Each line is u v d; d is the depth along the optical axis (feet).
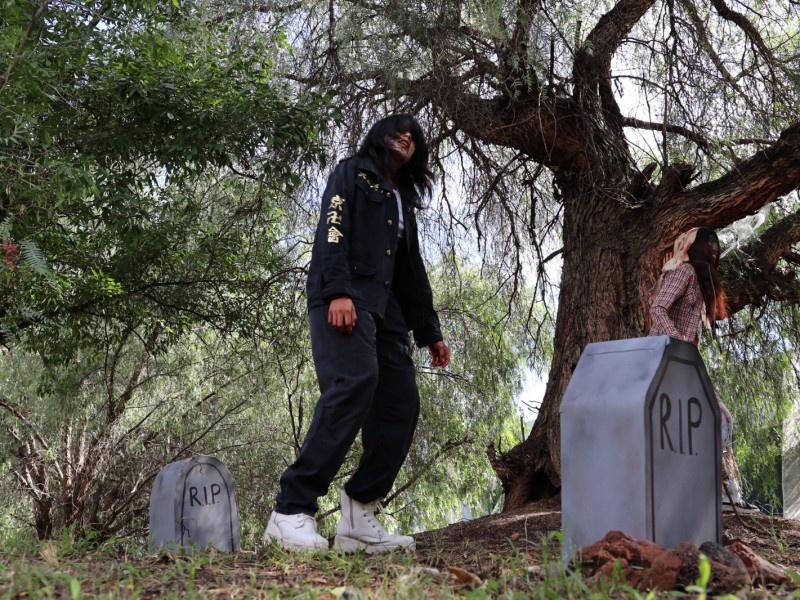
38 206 21.17
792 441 40.57
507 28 21.26
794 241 26.27
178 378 43.32
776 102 22.79
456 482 42.34
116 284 31.48
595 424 7.78
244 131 25.75
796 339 30.01
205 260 34.86
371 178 11.14
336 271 10.32
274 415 44.06
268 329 35.29
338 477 41.81
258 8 25.02
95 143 25.77
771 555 10.76
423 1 21.98
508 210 28.02
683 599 6.72
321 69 25.17
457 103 23.15
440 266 33.19
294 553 9.69
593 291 21.97
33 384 43.88
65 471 44.55
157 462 44.93
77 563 8.55
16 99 20.16
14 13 18.49
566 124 23.85
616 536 7.22
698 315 14.33
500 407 39.52
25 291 27.48
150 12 22.91
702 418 8.09
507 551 10.61
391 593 6.88
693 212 21.36
